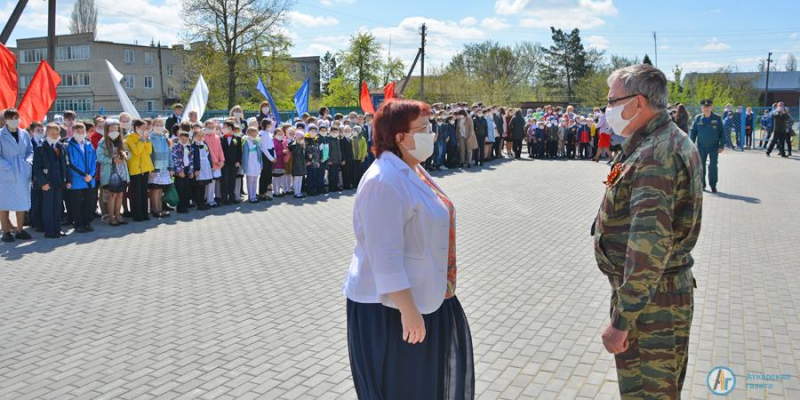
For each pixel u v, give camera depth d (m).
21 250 8.38
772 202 11.80
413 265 2.79
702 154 13.11
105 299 6.19
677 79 46.03
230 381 4.31
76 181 9.45
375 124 2.93
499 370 4.42
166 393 4.13
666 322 2.69
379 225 2.68
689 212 2.66
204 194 11.87
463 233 9.30
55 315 5.72
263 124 12.98
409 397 2.84
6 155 8.80
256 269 7.30
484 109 20.81
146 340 5.09
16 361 4.70
